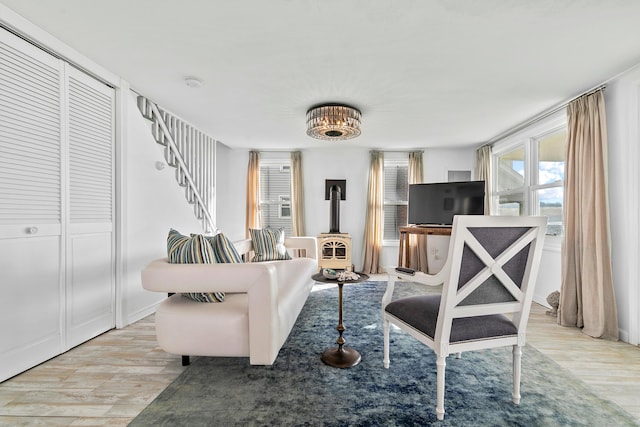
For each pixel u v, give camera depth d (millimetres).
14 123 1781
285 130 4055
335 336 2393
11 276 1770
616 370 1875
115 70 2402
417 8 1635
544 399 1555
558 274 3150
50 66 1997
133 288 2717
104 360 1981
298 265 3131
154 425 1348
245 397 1562
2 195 1723
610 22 1735
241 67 2326
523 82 2547
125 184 2623
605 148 2443
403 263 4504
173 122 3441
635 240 2307
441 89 2705
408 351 2131
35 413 1437
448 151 5227
